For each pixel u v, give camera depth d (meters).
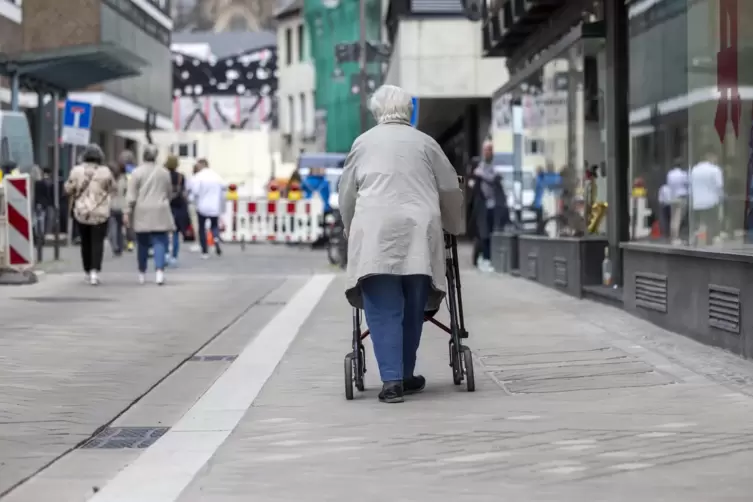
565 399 13.35
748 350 16.00
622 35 24.64
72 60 39.19
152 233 31.19
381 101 13.88
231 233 60.16
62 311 23.97
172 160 41.84
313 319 22.50
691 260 18.27
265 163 114.50
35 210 50.22
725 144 17.22
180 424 12.29
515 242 33.69
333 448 10.84
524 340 18.66
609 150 24.92
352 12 75.69
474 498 8.89
